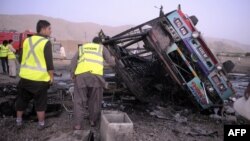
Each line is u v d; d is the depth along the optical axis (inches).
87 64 207.8
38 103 203.8
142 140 199.6
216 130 237.6
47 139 160.1
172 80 310.0
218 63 281.7
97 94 211.6
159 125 239.8
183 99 316.8
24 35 997.2
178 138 210.8
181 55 285.4
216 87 286.0
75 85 210.5
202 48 281.9
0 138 186.9
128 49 327.6
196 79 286.8
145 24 291.9
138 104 302.5
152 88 334.3
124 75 295.4
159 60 299.9
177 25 283.0
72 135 163.9
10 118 225.0
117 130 165.6
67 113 249.4
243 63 1083.3
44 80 201.3
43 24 205.6
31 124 217.3
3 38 994.7
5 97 291.0
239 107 194.1
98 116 216.4
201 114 289.4
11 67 480.1
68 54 1523.1
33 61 199.3
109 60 217.0
